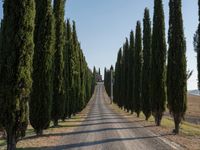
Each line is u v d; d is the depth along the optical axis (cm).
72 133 2586
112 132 2662
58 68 3134
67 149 1739
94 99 14038
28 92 1512
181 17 2828
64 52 4047
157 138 2250
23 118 1493
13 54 1484
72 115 5259
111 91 12238
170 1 2862
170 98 2733
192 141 2083
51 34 2305
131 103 6069
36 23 2300
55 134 2491
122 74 7688
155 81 3491
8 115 1462
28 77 1513
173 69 2772
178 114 2675
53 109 3144
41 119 2269
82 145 1897
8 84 1468
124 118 4700
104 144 1939
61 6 3094
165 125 3438
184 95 2712
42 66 2266
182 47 2791
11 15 1510
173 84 2739
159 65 3509
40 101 2264
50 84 2305
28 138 2202
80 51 6481
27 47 1517
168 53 2823
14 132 1492
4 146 1900
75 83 5306
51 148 1775
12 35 1498
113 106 9956
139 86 5219
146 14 4528
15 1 1518
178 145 1895
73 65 4459
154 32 3581
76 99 5494
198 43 2397
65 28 4228
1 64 1493
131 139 2189
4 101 1465
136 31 5506
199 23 2392
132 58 6375
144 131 2748
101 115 5562
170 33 2831
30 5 1541
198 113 6638
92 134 2511
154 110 3456
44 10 2312
